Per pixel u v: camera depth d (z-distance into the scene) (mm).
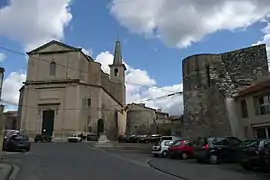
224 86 28016
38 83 57594
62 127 54469
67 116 55062
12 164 16688
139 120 74438
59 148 32438
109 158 22047
